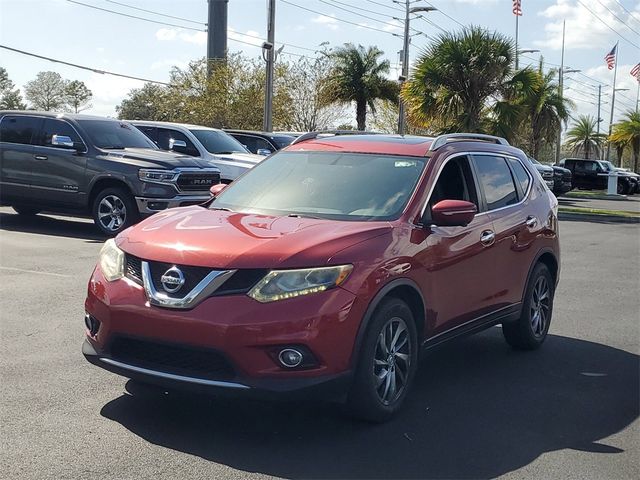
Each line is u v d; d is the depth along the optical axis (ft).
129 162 41.98
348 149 20.47
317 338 14.65
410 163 19.35
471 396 18.92
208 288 14.70
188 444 15.02
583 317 28.81
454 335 19.19
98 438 15.08
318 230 16.17
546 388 19.83
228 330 14.35
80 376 18.75
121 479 13.33
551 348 24.14
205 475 13.65
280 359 14.55
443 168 19.61
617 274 39.83
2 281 29.35
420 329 17.69
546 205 24.29
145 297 15.20
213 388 14.60
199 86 130.93
